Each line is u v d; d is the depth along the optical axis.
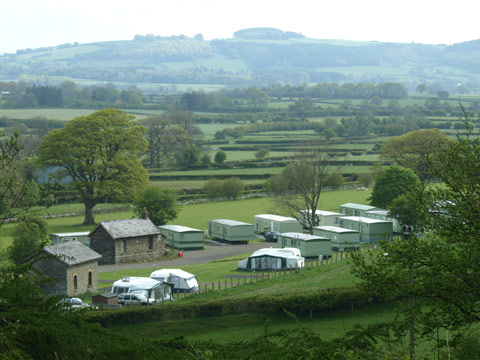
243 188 144.88
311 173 103.25
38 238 67.69
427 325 22.45
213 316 47.91
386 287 23.31
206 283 67.25
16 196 24.92
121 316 46.16
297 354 17.81
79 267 65.38
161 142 180.12
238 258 85.75
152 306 47.78
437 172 25.45
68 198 134.00
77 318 17.75
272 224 104.81
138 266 83.50
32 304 17.64
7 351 14.67
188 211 128.25
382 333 20.16
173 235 95.94
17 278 18.41
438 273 23.14
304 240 82.88
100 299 55.81
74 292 64.38
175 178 161.25
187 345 19.14
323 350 17.72
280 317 47.38
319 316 47.38
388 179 107.06
